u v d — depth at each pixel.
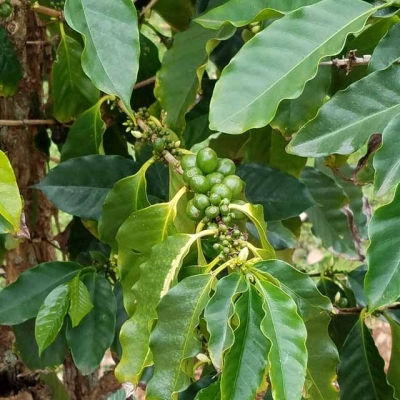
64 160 0.87
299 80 0.64
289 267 0.66
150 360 0.70
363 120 0.65
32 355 0.88
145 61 0.96
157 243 0.73
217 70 1.02
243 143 1.00
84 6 0.65
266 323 0.61
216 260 0.67
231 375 0.61
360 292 0.97
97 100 0.89
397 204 0.59
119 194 0.78
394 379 0.80
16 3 0.84
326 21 0.65
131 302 0.74
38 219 1.01
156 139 0.77
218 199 0.69
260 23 0.82
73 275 0.85
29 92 0.95
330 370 0.71
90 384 1.12
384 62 0.68
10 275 1.00
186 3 0.96
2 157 0.64
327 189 1.06
